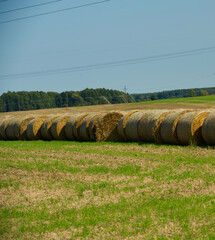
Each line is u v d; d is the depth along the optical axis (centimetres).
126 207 1484
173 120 3334
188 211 1394
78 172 2250
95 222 1333
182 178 1916
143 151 3062
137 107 11462
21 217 1452
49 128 5141
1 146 4241
